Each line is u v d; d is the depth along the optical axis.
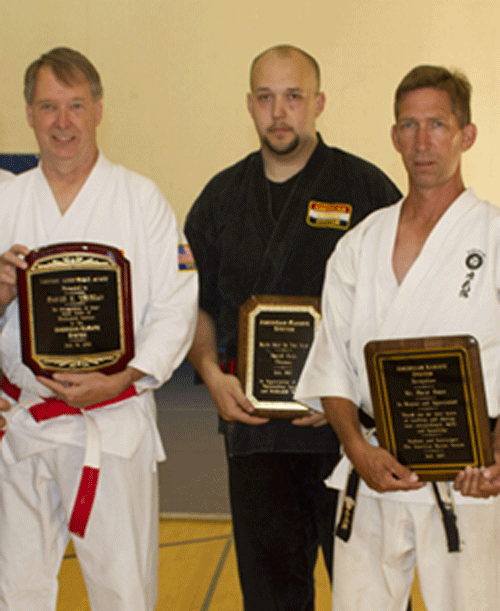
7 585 2.08
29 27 5.70
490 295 1.83
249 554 2.46
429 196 1.92
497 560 1.85
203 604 2.97
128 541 2.06
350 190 2.46
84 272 1.98
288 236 2.44
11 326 2.11
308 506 2.45
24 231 2.11
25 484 2.10
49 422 2.05
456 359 1.75
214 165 5.82
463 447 1.78
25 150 5.73
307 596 2.48
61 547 2.17
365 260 1.99
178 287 2.17
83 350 2.00
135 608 2.05
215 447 5.06
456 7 5.40
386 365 1.80
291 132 2.36
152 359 2.06
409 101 1.89
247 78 5.70
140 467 2.12
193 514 3.91
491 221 1.86
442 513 1.81
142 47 5.73
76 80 2.04
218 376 2.40
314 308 2.33
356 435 1.92
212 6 5.64
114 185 2.14
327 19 5.53
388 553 1.89
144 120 5.81
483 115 5.44
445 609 1.85
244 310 2.36
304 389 2.07
